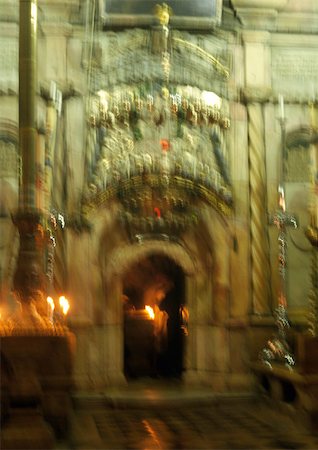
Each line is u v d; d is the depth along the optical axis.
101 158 13.22
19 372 9.02
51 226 12.34
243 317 13.32
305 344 10.65
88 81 13.34
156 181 13.30
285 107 13.88
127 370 14.75
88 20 13.42
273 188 13.59
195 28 13.67
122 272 13.44
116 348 13.26
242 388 12.98
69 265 12.89
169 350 15.44
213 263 13.55
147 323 15.12
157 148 13.38
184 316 14.16
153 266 15.70
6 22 13.27
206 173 13.43
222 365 13.27
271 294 13.38
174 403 12.09
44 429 8.61
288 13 13.97
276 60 13.97
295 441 9.41
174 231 13.65
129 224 13.39
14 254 12.62
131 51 13.52
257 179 13.54
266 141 13.68
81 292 12.91
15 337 9.18
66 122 13.20
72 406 11.78
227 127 13.62
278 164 13.65
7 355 9.12
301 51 14.03
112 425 10.56
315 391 10.28
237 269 13.40
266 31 13.90
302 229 13.60
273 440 9.49
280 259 12.96
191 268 13.69
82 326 12.82
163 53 13.47
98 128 13.28
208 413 11.62
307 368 10.57
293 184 13.73
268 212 13.50
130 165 13.23
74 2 13.31
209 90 13.59
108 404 12.02
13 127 13.09
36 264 9.61
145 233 13.55
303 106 13.90
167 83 13.46
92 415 11.42
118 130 13.34
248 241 13.50
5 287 12.46
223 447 9.03
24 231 9.65
